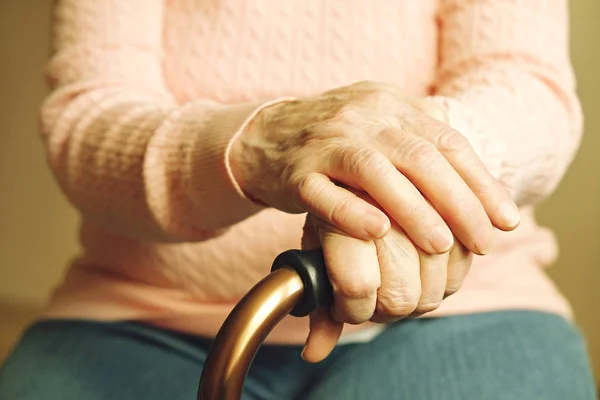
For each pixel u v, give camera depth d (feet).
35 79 5.65
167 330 3.25
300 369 3.19
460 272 2.21
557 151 2.89
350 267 2.06
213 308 3.19
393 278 2.11
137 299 3.26
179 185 2.73
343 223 2.08
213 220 2.74
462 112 2.59
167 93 3.37
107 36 3.30
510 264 3.42
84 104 3.08
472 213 2.14
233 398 1.98
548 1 3.19
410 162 2.16
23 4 5.50
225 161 2.50
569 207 4.94
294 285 2.04
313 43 3.27
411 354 2.99
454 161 2.22
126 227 3.02
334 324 2.21
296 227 3.10
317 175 2.18
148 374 2.97
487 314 3.18
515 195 2.76
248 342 1.98
